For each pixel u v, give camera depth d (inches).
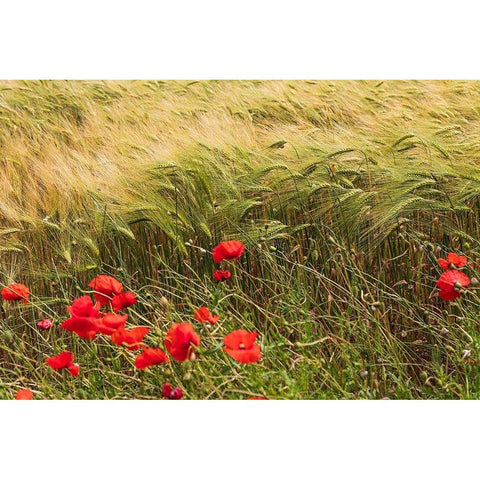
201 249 135.6
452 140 146.6
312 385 125.8
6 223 145.4
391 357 126.9
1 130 162.4
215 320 121.8
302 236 143.2
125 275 136.8
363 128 156.3
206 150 145.2
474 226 144.1
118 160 148.4
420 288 139.6
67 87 186.1
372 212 139.0
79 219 141.3
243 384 119.6
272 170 143.4
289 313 132.7
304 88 179.3
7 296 130.3
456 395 125.8
